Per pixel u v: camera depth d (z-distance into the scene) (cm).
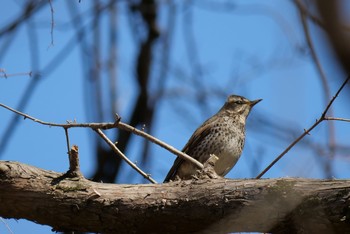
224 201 780
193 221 803
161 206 810
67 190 836
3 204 848
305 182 744
